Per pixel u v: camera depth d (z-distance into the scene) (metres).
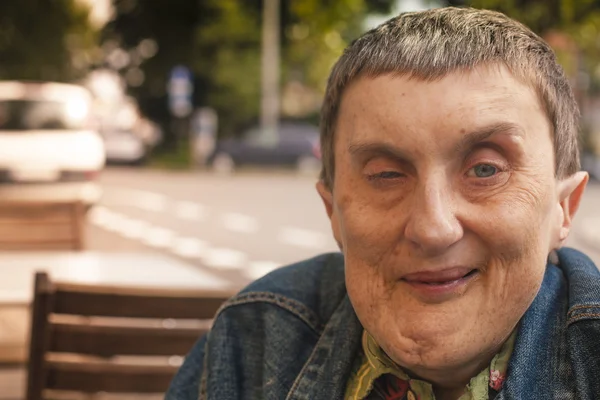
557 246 1.07
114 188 16.62
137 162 24.08
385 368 1.10
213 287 2.52
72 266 2.88
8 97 9.02
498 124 0.96
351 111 1.03
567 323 1.04
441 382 1.06
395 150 0.98
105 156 23.89
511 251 0.96
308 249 9.41
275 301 1.27
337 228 1.12
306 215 12.49
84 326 1.97
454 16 1.02
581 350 1.01
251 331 1.27
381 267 1.01
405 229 0.98
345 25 4.59
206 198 14.93
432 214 0.95
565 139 1.04
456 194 0.97
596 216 12.16
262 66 24.92
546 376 1.02
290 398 1.17
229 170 21.88
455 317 0.97
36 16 28.69
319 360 1.18
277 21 24.27
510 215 0.96
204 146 22.86
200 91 26.86
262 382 1.23
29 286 2.49
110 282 2.55
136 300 1.97
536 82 0.99
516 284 0.97
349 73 1.03
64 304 1.97
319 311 1.26
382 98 0.99
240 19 24.66
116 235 10.11
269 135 21.80
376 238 1.00
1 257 3.04
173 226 11.07
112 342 1.98
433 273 0.97
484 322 0.97
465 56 0.97
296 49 24.25
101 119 26.11
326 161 1.12
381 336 1.01
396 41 1.00
